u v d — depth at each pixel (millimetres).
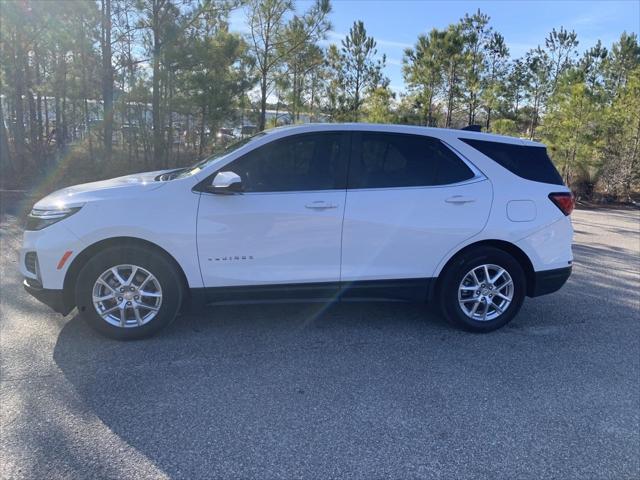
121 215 3854
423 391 3471
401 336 4402
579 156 16609
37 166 14750
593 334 4602
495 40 22156
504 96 22734
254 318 4699
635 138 17469
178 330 4367
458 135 4457
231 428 2980
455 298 4434
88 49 12430
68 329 4270
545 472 2697
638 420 3211
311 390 3436
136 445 2797
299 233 4074
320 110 19359
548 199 4516
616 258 7926
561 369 3875
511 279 4477
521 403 3365
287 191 4074
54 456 2682
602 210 15711
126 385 3418
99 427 2947
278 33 14648
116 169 13484
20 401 3184
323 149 4199
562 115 17031
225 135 15016
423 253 4301
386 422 3092
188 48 11711
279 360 3865
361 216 4145
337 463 2707
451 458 2781
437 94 20531
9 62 13227
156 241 3904
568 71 18359
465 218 4320
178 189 3971
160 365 3717
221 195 3973
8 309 4645
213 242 3979
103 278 3943
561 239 4570
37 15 11586
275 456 2746
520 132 21141
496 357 4047
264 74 15016
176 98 12203
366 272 4238
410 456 2783
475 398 3406
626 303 5559
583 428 3105
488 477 2641
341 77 20062
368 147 4258
